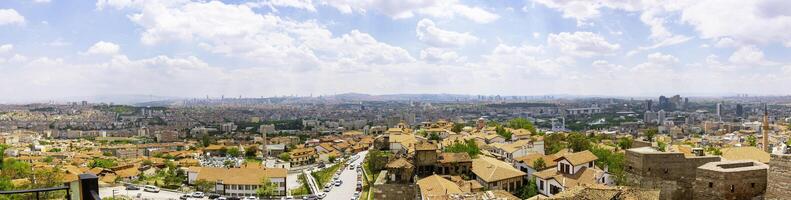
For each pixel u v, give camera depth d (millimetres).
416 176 118312
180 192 186625
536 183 110250
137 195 175375
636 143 147250
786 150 46344
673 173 57875
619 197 52469
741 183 47625
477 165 127625
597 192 53844
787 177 42875
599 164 115938
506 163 137000
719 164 50375
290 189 190125
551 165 121438
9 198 123938
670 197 57250
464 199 76188
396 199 117750
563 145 171750
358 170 194250
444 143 194250
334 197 152625
